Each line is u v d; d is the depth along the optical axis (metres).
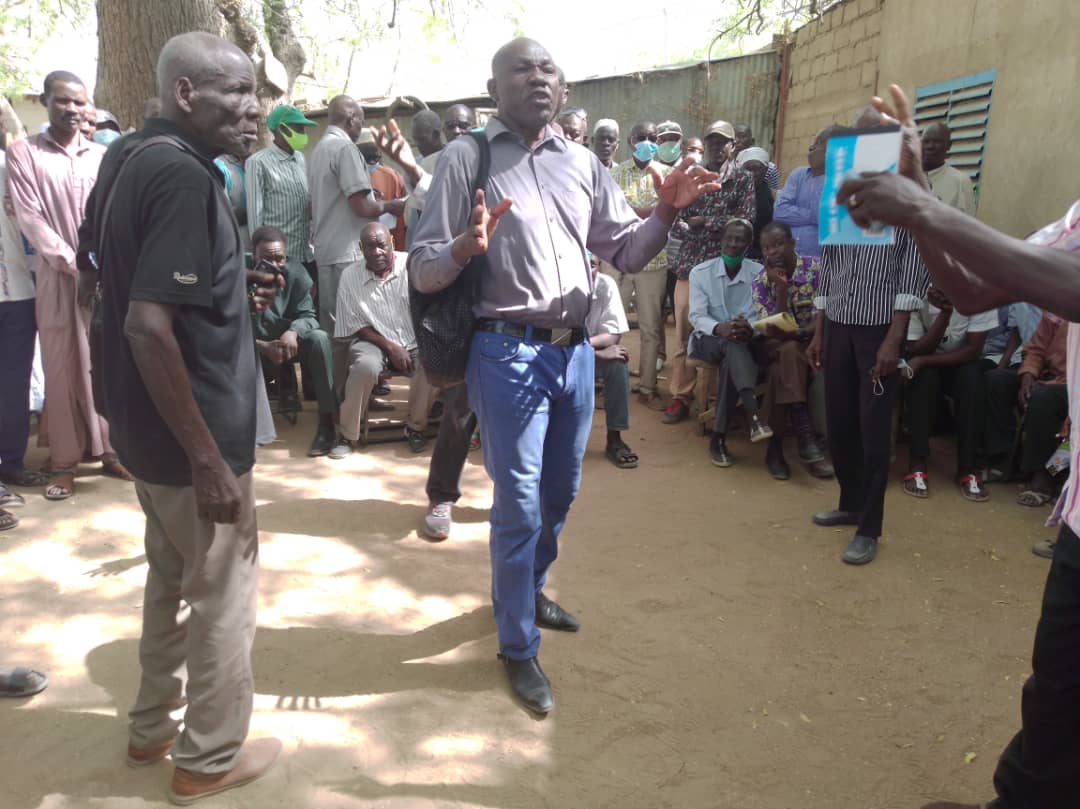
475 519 4.54
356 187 5.69
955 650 3.35
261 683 3.02
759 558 4.12
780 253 5.16
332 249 5.87
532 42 2.78
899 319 3.88
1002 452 4.97
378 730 2.78
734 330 5.24
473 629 3.43
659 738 2.80
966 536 4.38
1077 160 5.12
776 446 5.28
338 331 5.46
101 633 3.33
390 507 4.68
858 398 4.25
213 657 2.35
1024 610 3.65
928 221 1.64
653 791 2.56
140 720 2.56
